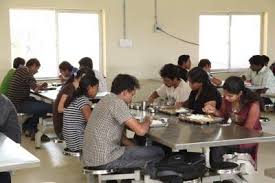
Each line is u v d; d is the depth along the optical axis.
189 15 7.89
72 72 6.02
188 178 3.09
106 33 7.36
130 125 3.09
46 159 4.83
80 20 7.30
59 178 4.16
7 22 6.66
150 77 7.70
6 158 2.09
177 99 4.57
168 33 7.76
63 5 7.02
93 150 3.13
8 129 2.61
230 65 8.45
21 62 6.24
